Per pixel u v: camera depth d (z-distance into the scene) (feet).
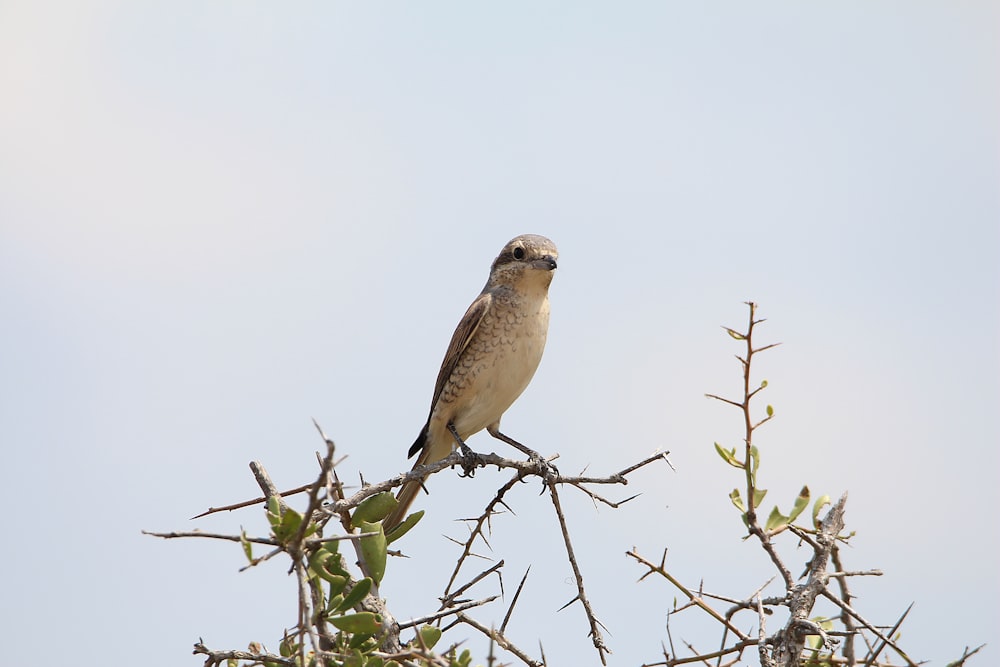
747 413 27.32
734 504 27.78
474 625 28.19
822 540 27.25
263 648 26.20
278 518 22.04
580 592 32.17
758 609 26.91
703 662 27.40
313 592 25.40
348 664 24.48
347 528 29.27
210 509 28.78
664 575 28.09
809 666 27.91
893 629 26.71
